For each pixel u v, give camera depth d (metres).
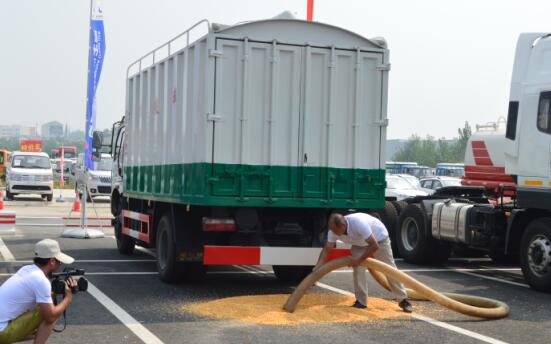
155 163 12.70
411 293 10.26
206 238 10.97
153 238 12.89
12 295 6.02
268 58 10.45
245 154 10.33
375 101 11.04
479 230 13.20
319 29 10.74
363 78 10.99
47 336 6.16
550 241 11.20
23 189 36.12
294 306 9.09
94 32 19.17
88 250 16.17
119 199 16.09
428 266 14.82
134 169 14.30
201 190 10.23
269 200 10.43
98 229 21.67
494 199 15.03
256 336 7.81
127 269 13.09
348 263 9.15
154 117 12.91
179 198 11.05
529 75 11.93
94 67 19.17
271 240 10.88
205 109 10.18
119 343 7.45
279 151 10.52
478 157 16.44
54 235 19.27
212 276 12.49
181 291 10.73
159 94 12.62
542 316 9.38
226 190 10.23
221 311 9.04
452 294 10.13
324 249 9.56
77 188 30.45
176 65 11.62
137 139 14.14
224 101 10.23
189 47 11.00
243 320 8.59
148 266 13.55
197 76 10.59
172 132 11.74
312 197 10.65
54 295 6.38
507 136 12.25
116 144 16.41
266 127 10.45
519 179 11.96
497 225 12.81
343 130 10.88
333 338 7.80
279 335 7.88
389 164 55.50
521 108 12.01
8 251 15.29
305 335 7.91
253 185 10.39
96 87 19.23
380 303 9.82
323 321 8.62
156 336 7.76
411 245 15.20
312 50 10.68
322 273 9.14
